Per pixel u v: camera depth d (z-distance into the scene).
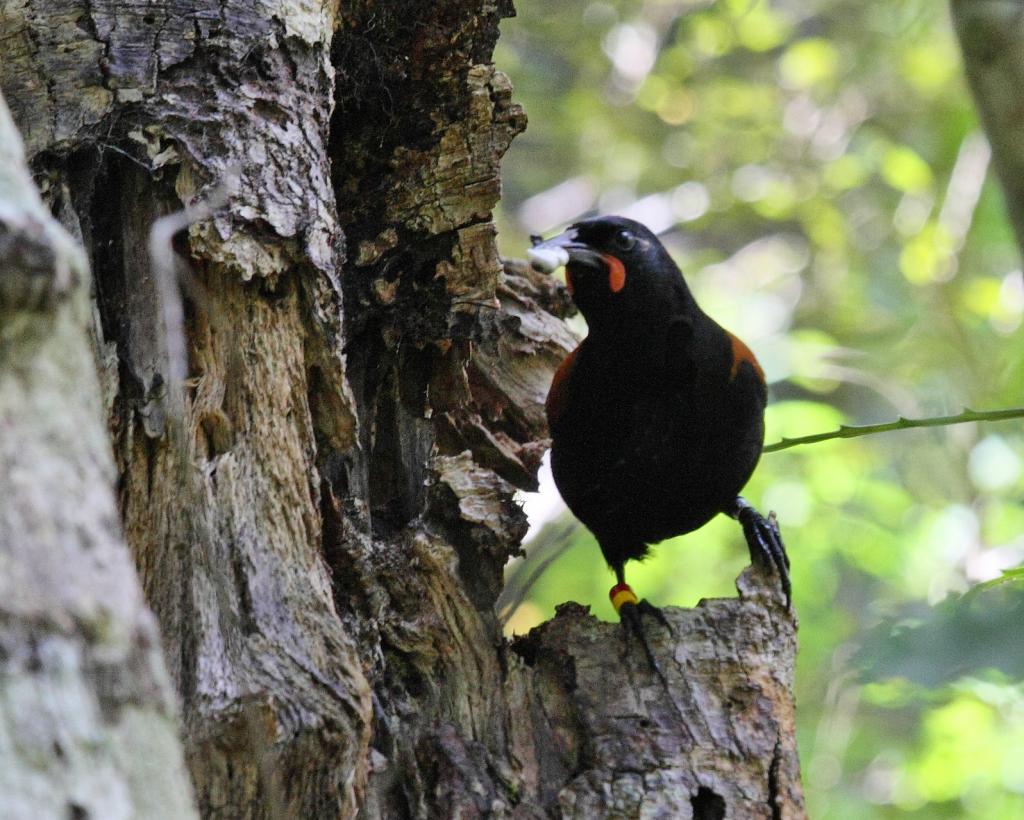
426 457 8.62
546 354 11.15
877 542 17.98
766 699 7.84
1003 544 17.48
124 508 6.50
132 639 3.71
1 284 3.56
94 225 6.77
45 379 3.70
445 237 8.50
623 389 9.45
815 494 18.17
